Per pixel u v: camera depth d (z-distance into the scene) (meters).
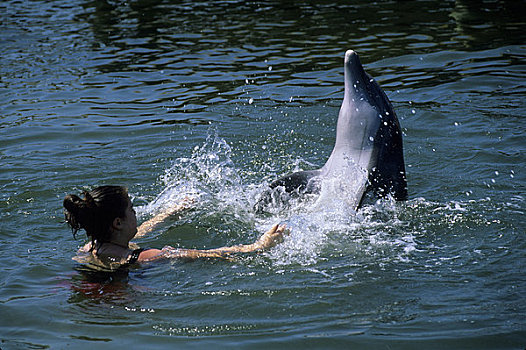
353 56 10.80
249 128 15.39
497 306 7.90
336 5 28.88
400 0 29.14
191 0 31.19
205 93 18.22
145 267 9.11
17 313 7.94
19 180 12.33
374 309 7.93
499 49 21.06
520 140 13.90
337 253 9.49
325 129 15.27
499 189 11.62
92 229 9.28
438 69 19.50
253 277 8.80
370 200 10.70
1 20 28.08
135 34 25.16
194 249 9.70
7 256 9.45
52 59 21.97
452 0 28.66
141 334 7.50
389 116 10.95
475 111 15.89
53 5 31.16
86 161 13.41
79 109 17.06
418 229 10.22
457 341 7.21
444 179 12.16
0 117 16.45
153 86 19.02
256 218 10.91
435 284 8.52
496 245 9.59
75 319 7.82
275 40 23.58
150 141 14.63
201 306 8.09
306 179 11.17
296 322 7.69
